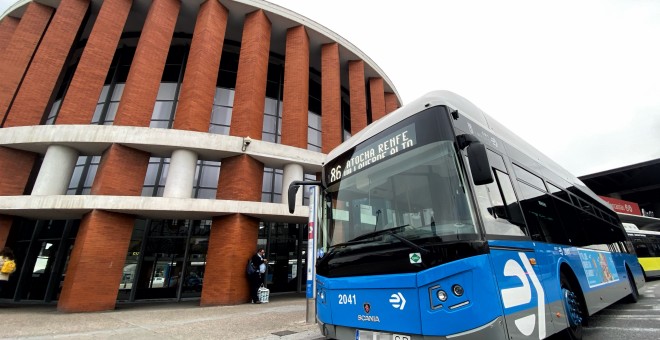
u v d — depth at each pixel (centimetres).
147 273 1326
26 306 1169
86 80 1326
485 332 278
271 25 1808
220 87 1777
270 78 1947
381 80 2256
